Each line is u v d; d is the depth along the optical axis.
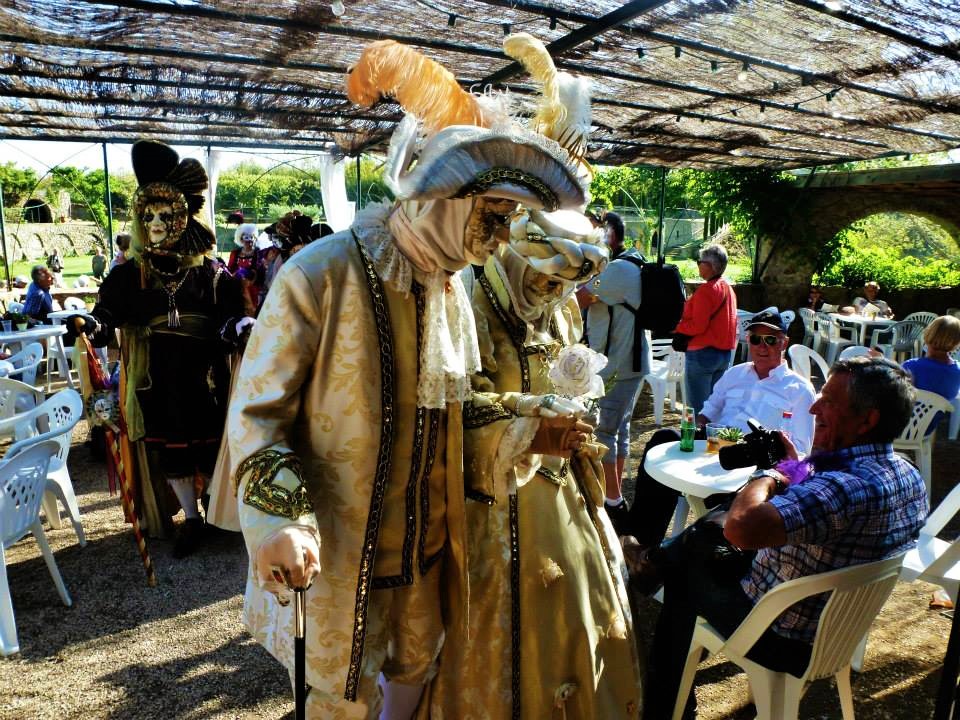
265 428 1.23
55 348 8.02
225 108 6.98
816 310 12.14
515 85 5.41
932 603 3.13
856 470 1.83
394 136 1.27
